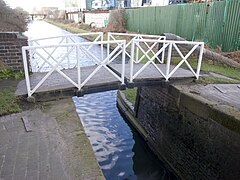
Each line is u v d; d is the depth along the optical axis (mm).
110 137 7250
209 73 7133
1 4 16656
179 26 13891
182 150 5367
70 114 4195
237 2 9148
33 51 6586
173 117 5637
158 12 16547
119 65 7172
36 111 4301
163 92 6043
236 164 3803
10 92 5020
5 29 16250
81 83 5129
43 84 5215
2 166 2949
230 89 5559
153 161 6535
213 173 4387
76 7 50531
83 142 3402
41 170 2875
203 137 4578
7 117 4105
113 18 22859
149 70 6562
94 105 9391
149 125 6996
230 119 3855
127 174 5770
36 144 3363
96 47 20312
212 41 10719
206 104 4426
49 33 28453
